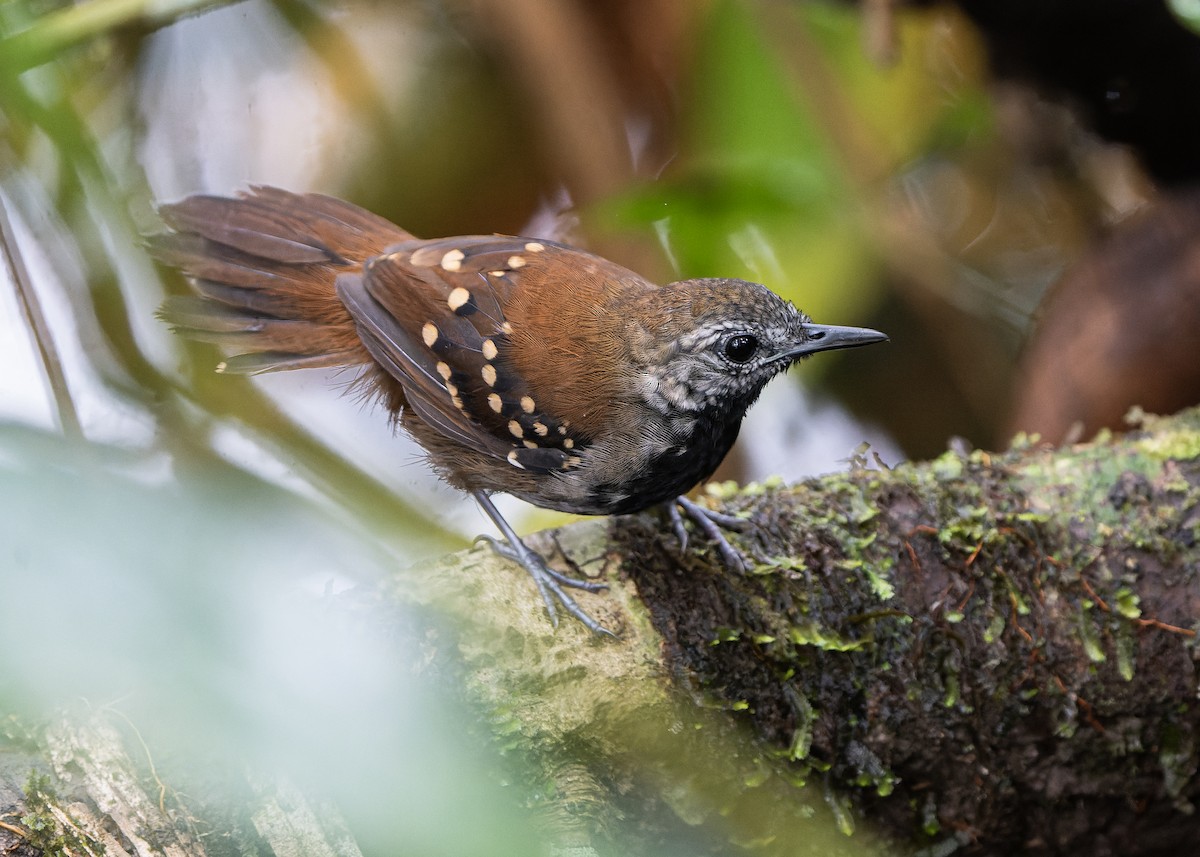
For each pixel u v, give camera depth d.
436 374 7.74
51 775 5.24
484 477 8.03
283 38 11.59
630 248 11.09
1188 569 6.98
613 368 7.43
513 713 5.98
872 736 6.70
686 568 6.66
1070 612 6.91
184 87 11.43
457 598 6.20
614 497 7.57
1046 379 10.12
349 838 5.18
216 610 3.65
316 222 8.38
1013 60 10.09
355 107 11.55
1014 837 7.20
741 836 6.51
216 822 5.26
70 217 10.21
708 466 7.70
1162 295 9.56
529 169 11.78
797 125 10.06
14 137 10.16
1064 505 7.11
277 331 8.30
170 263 8.29
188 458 9.27
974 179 12.30
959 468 7.30
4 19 9.51
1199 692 6.96
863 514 6.97
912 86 10.90
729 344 7.36
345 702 4.54
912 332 11.84
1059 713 6.92
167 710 5.14
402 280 7.89
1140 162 10.32
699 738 6.30
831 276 10.45
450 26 11.61
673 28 10.63
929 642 6.79
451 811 4.32
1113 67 9.55
